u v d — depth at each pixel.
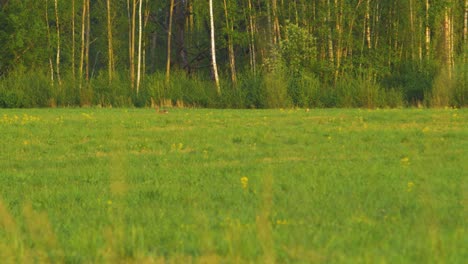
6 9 169.38
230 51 172.75
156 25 189.38
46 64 179.62
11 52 169.38
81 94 139.12
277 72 135.25
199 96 133.75
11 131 68.56
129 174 40.88
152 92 135.88
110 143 58.84
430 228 23.69
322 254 21.27
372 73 157.25
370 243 22.38
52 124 77.00
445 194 31.58
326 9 161.38
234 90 131.75
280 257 21.20
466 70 118.62
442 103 118.44
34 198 34.06
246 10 172.88
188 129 70.50
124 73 159.88
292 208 29.23
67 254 22.31
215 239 22.98
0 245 22.94
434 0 152.12
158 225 26.50
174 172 41.88
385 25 175.88
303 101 127.50
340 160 46.50
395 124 73.56
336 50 165.38
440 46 157.00
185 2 187.62
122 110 115.44
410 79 144.00
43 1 170.25
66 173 42.59
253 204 30.78
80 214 29.38
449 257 20.06
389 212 28.09
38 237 23.78
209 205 31.06
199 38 195.75
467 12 155.00
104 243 23.16
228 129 69.38
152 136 64.06
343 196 32.06
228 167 43.44
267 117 87.19
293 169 41.31
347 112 96.62
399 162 44.19
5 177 41.59
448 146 52.06
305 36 157.38
